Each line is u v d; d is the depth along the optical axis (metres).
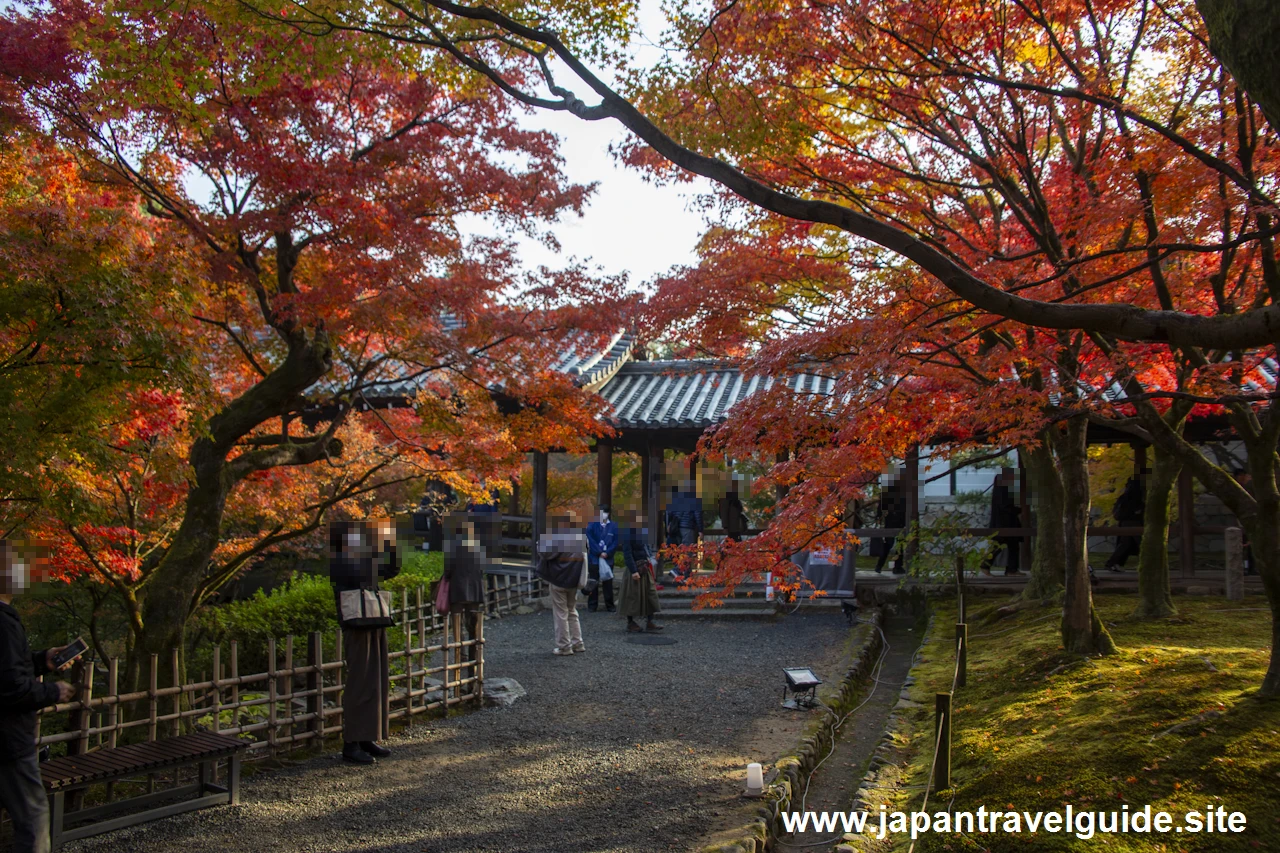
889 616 12.64
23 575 3.99
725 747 6.32
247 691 7.84
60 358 4.20
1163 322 2.99
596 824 4.84
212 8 5.03
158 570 6.17
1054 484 10.75
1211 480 5.50
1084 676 6.47
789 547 5.98
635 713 7.37
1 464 4.01
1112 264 5.75
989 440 6.88
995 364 5.70
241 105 5.76
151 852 4.49
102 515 4.80
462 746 6.44
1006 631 9.55
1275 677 5.14
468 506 12.31
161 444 5.61
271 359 7.82
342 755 6.15
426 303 6.30
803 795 5.71
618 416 13.51
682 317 7.25
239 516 7.85
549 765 5.96
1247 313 2.79
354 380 7.65
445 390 7.67
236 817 4.98
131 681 5.93
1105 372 6.03
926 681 7.89
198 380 4.50
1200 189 4.99
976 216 7.24
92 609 7.66
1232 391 4.88
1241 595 10.20
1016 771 4.96
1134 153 5.28
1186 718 5.04
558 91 4.55
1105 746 4.94
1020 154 5.76
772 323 7.66
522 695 8.05
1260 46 2.69
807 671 7.50
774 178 6.86
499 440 7.36
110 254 4.45
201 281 5.54
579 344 7.30
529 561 17.03
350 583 6.26
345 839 4.66
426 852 4.49
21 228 4.26
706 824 4.79
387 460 7.34
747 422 5.87
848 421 5.43
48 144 5.66
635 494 20.48
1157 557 8.88
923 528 12.06
